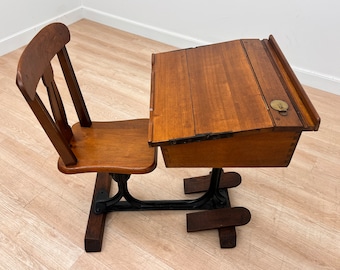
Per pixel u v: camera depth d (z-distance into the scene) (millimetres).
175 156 1043
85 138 1340
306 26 2188
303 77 2396
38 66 1049
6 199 1594
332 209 1553
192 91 1085
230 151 1028
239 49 1244
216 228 1408
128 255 1382
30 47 1042
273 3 2221
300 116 941
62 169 1206
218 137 934
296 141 989
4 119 2055
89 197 1615
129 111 2148
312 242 1422
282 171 1741
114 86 2369
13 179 1691
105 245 1415
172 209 1511
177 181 1703
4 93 2275
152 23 2891
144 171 1185
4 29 2650
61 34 1220
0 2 2523
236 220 1407
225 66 1170
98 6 3139
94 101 2225
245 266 1340
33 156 1815
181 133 950
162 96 1089
